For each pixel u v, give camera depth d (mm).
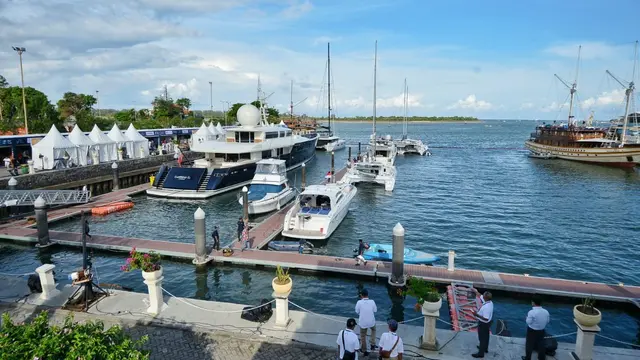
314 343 10297
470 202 34125
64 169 33906
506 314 14219
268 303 11703
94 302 12453
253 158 40656
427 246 22406
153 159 45281
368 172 40906
